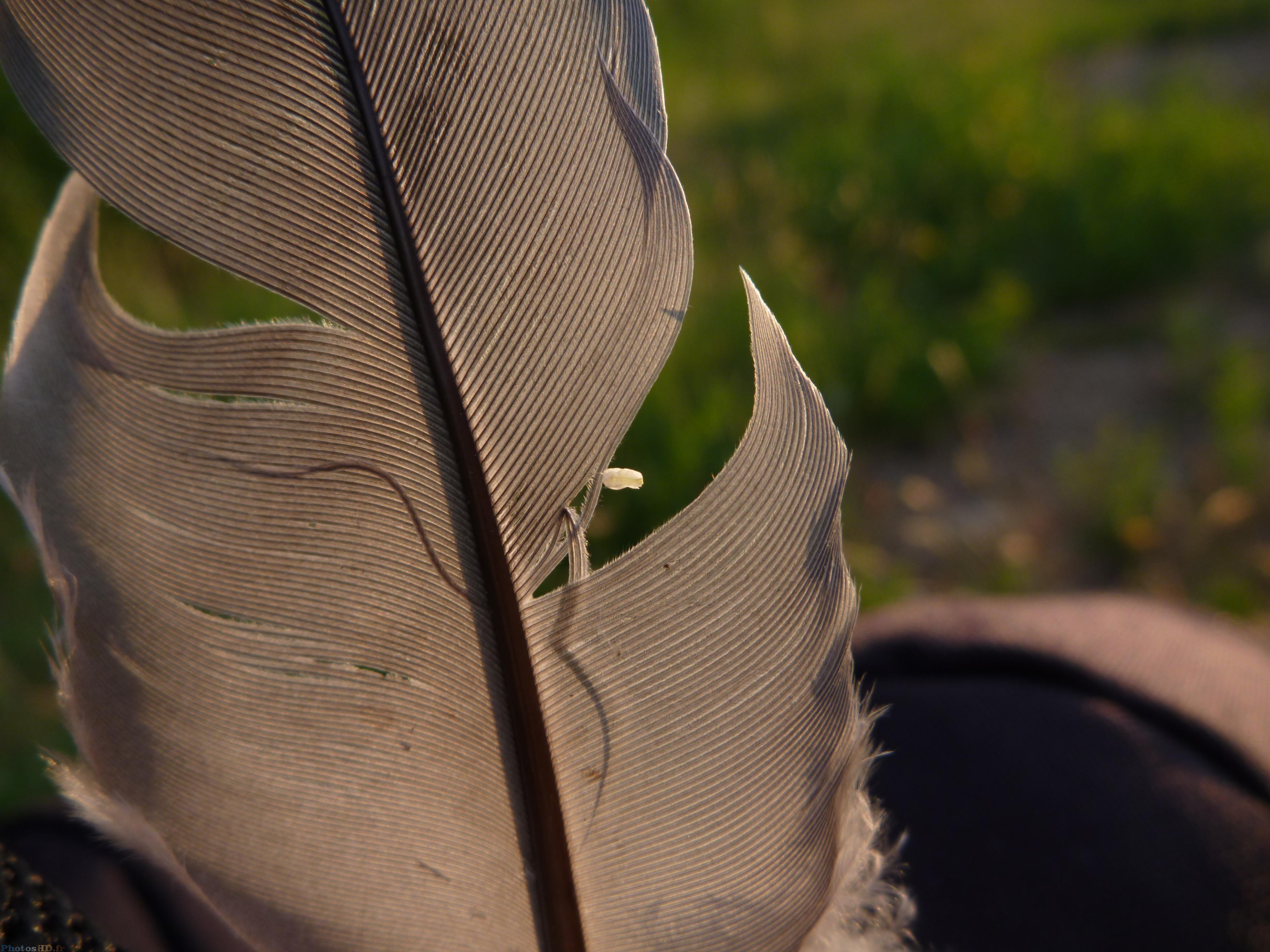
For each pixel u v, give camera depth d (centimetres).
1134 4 115
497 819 12
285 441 11
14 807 29
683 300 11
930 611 19
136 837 12
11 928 12
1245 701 17
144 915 15
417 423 11
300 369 11
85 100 11
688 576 12
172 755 12
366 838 12
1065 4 119
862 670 18
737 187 66
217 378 11
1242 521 42
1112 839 15
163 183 11
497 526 11
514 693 12
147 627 11
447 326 11
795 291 53
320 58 11
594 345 11
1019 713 16
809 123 83
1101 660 17
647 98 11
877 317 50
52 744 32
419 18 11
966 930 15
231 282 47
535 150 11
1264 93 85
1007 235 63
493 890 12
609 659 12
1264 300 58
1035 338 57
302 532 11
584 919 12
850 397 48
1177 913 14
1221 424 45
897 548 43
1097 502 43
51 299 11
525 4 11
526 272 11
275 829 12
